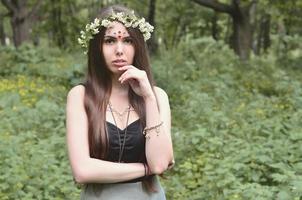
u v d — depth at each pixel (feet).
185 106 29.84
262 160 19.42
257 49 93.09
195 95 31.22
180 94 35.06
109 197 8.91
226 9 58.54
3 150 20.04
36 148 21.43
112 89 9.12
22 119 26.13
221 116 25.82
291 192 15.84
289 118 27.71
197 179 20.18
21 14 72.95
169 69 41.63
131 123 8.95
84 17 92.27
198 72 42.83
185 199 18.20
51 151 21.90
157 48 67.87
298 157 20.33
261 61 52.85
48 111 27.71
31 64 45.93
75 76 40.86
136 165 8.88
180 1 86.99
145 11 87.97
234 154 21.08
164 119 9.20
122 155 8.87
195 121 26.45
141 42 9.16
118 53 8.95
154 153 8.78
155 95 9.22
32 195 17.19
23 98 33.71
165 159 8.84
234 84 40.11
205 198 17.94
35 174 18.57
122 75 8.83
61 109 28.30
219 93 33.94
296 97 30.73
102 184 8.97
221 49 56.80
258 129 24.59
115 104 9.04
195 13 87.61
